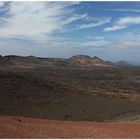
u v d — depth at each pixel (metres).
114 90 98.06
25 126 17.11
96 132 18.05
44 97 56.53
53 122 21.61
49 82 76.00
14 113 42.78
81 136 16.41
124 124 23.06
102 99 58.00
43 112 44.12
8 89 60.38
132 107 50.31
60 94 61.25
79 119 39.75
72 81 125.75
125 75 184.38
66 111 45.16
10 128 15.82
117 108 48.47
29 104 49.75
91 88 93.31
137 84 131.50
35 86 67.06
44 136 15.30
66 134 16.47
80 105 50.47
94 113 43.97
